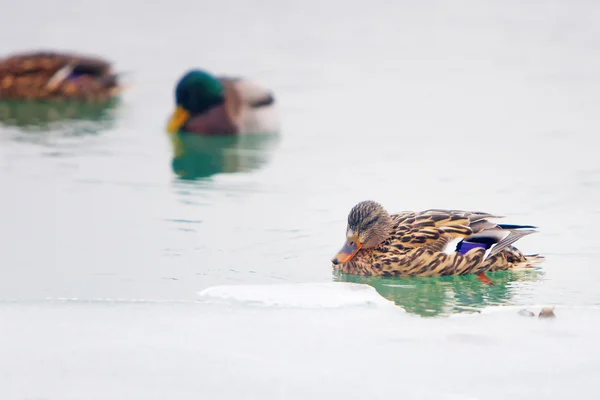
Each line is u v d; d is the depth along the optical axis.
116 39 30.34
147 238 14.62
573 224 15.34
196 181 18.19
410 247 13.43
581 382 9.67
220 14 33.91
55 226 15.17
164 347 10.42
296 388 9.50
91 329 10.91
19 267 13.27
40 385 9.50
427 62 28.38
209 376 9.73
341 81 26.50
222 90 23.41
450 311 11.85
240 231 15.02
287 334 10.85
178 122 22.98
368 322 11.29
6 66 26.02
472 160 19.30
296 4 35.59
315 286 12.52
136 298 12.15
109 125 23.38
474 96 24.80
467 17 34.12
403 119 22.86
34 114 24.50
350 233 13.52
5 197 16.78
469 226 13.71
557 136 21.06
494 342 10.70
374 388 9.51
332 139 21.44
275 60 28.56
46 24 31.64
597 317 11.48
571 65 27.77
